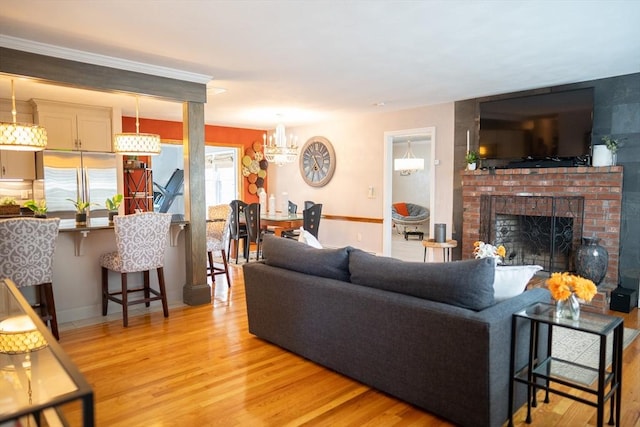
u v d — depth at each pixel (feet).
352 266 9.24
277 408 7.99
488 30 10.57
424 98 19.08
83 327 12.51
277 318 10.73
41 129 12.13
